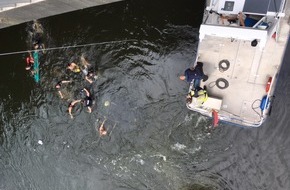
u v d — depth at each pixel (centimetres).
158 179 1399
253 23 953
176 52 1272
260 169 1252
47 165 1555
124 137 1407
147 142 1380
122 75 1361
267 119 1209
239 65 1030
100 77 1388
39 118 1518
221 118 1104
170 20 1247
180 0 1214
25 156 1584
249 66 1022
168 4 1232
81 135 1471
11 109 1562
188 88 1280
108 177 1470
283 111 1183
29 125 1543
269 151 1230
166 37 1270
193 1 1198
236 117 1073
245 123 1084
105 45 1354
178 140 1337
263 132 1225
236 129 1255
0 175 1655
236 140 1266
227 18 977
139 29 1295
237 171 1285
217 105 1066
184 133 1323
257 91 1034
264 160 1241
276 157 1224
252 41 953
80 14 1344
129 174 1438
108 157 1449
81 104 1435
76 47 1392
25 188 1614
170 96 1315
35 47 1440
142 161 1407
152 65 1315
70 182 1530
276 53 996
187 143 1329
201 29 938
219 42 1031
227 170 1299
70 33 1386
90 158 1480
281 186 1232
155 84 1326
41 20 1409
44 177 1570
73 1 1227
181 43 1257
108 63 1367
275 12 914
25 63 1484
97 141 1452
